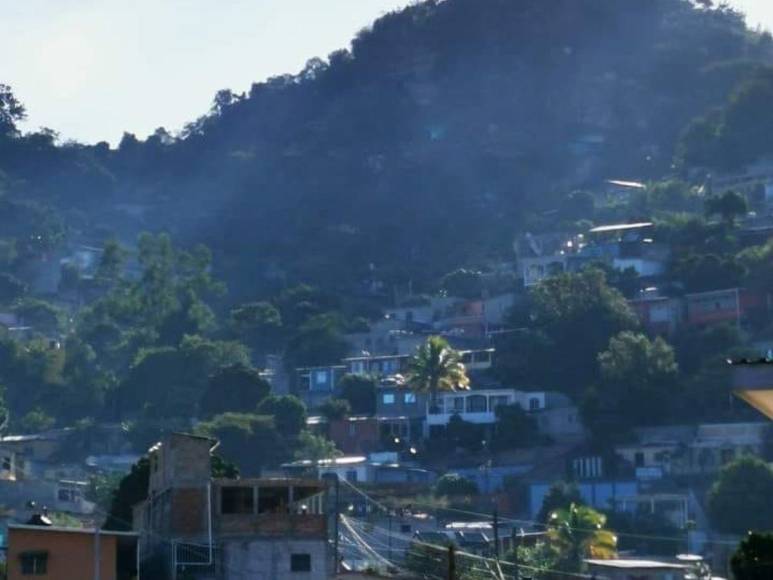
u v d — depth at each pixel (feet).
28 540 343.05
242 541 398.83
